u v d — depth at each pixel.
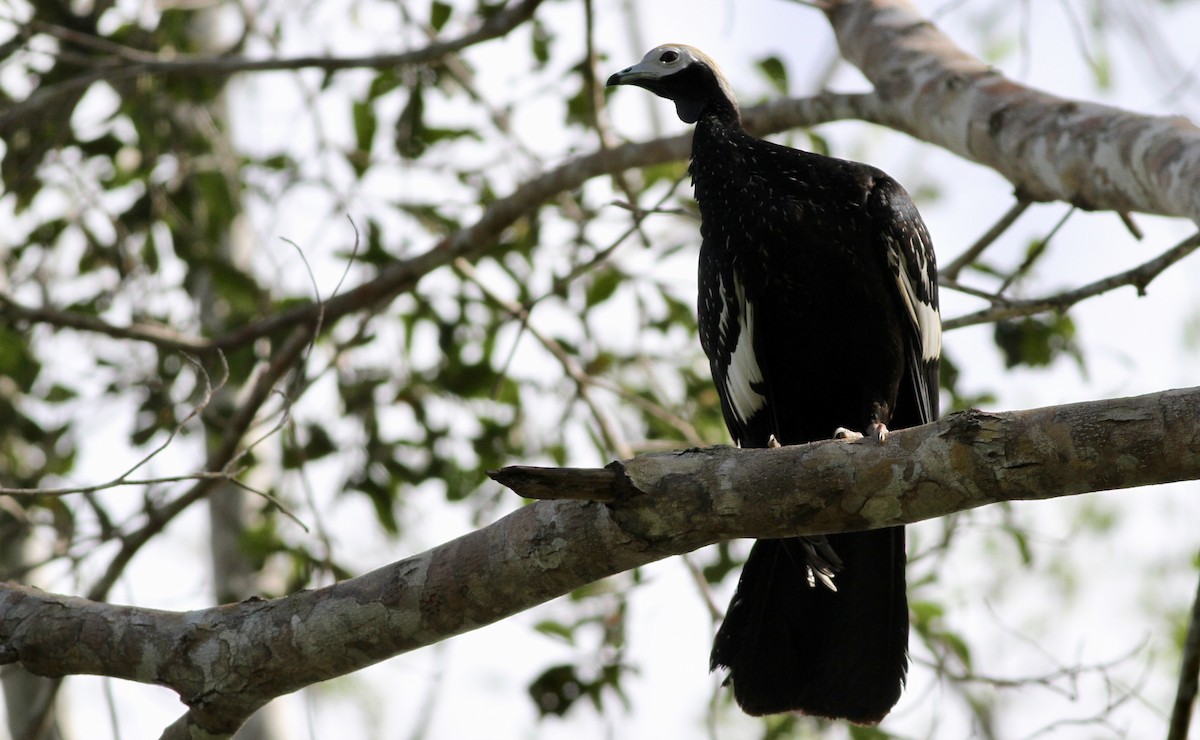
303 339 12.21
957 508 5.75
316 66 12.27
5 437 13.17
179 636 6.64
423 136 13.08
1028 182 9.12
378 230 12.98
